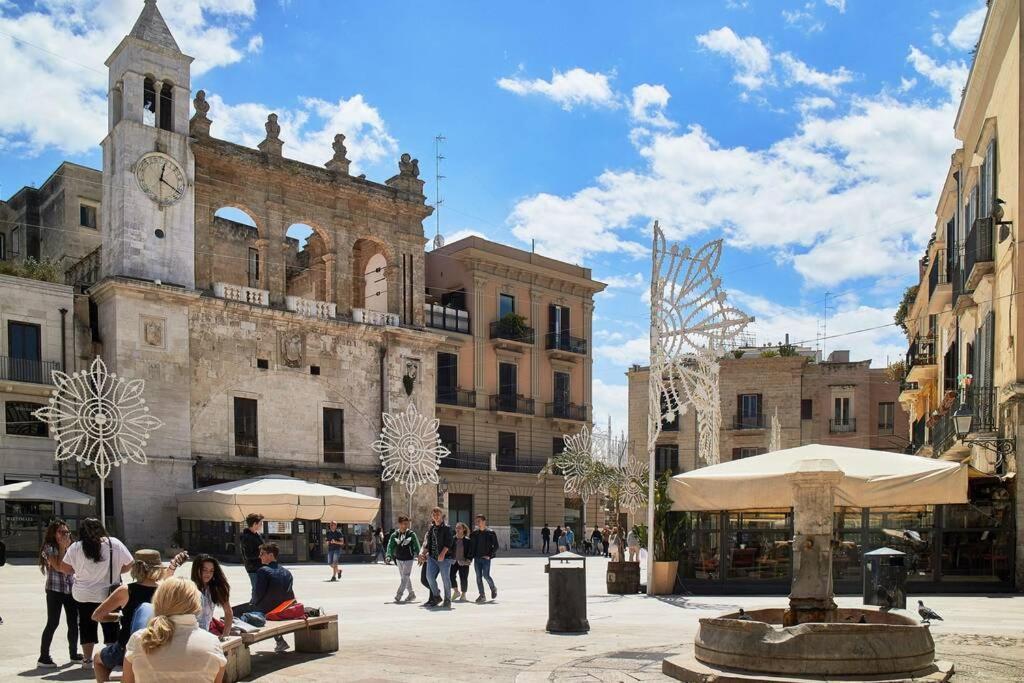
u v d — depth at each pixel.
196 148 39.25
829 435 57.47
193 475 37.12
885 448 56.91
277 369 40.88
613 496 40.75
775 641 8.04
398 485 43.50
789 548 19.77
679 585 19.50
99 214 46.19
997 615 14.50
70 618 10.16
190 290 37.72
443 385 50.06
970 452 25.55
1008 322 20.58
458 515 49.31
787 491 17.08
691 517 20.00
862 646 7.90
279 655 10.70
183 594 5.69
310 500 30.73
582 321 58.00
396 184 46.66
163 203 38.00
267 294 41.00
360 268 49.59
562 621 12.67
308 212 43.28
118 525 34.91
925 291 35.06
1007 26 20.66
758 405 58.19
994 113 22.38
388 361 44.62
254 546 12.83
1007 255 20.72
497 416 51.97
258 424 39.88
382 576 27.52
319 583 24.20
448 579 17.23
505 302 53.97
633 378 61.91
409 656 10.51
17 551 31.70
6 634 12.82
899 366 46.72
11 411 33.62
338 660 10.26
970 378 25.48
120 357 35.78
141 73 38.31
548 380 55.31
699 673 8.19
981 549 19.28
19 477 33.38
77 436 32.62
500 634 12.59
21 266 39.34
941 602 16.86
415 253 47.06
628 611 15.68
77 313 36.53
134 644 5.60
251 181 41.34
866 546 19.55
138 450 31.59
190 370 37.84
